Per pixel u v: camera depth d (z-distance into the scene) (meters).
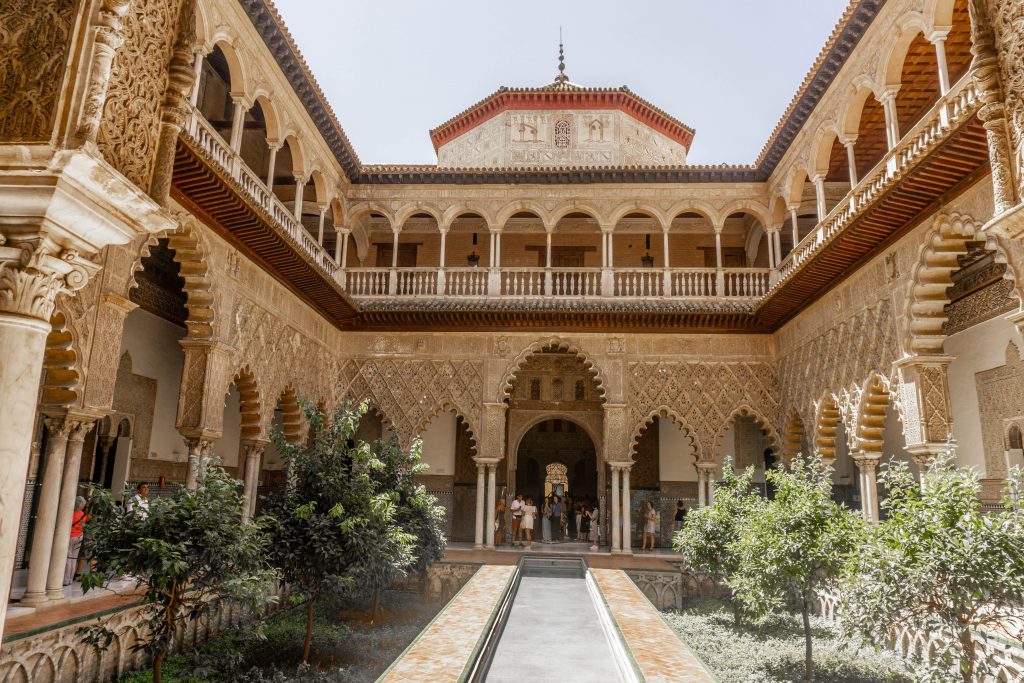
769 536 7.21
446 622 6.45
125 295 7.32
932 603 5.11
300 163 11.83
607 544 15.43
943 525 5.12
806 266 10.20
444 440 16.50
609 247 14.05
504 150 16.58
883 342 9.28
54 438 6.52
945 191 7.58
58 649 5.67
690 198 14.08
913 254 8.52
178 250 8.91
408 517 9.55
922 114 11.18
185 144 7.21
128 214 2.76
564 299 13.84
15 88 2.45
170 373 12.34
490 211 14.34
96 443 10.34
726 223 16.14
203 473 6.25
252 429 10.61
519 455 19.95
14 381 2.42
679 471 16.12
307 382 12.72
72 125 2.39
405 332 14.44
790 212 12.66
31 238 2.47
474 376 14.13
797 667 7.10
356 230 15.77
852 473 14.27
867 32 9.42
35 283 2.50
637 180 14.09
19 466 2.41
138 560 5.41
